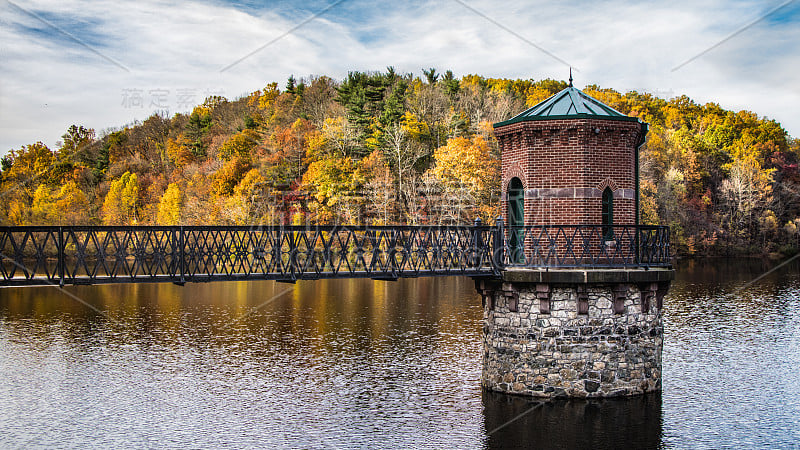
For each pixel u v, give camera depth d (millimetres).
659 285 20812
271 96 83875
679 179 66562
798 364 27000
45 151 69875
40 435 19906
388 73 74625
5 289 47719
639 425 20062
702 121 80625
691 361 27531
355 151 60438
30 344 31250
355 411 21625
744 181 70625
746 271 57688
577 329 20266
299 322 35906
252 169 57594
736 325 34750
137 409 22141
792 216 74562
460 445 18828
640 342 20641
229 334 33188
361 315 37625
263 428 20297
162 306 41281
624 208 21359
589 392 20266
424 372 25906
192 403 22703
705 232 67500
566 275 19734
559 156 20953
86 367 27328
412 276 20547
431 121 66438
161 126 80250
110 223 60750
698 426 20016
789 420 20469
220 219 54938
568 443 19016
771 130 82250
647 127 22062
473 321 35594
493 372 21703
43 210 60562
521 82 86562
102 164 72625
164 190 65125
